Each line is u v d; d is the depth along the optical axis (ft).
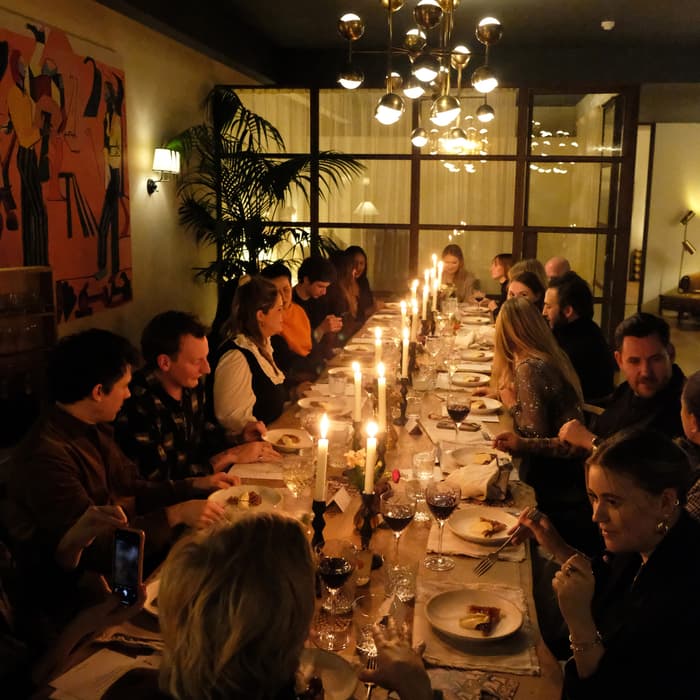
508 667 4.90
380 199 24.21
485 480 7.51
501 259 22.38
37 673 5.00
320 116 23.95
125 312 18.47
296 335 15.42
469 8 18.66
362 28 12.87
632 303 38.55
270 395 10.77
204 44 17.99
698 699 4.41
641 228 37.96
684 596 4.52
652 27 20.53
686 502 5.72
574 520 9.61
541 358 10.22
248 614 3.09
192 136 21.18
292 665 3.24
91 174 16.17
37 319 12.69
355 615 5.46
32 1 13.99
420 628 5.31
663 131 36.81
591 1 17.98
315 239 22.91
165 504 7.63
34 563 6.41
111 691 3.54
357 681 4.57
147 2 14.94
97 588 6.23
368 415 9.61
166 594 3.27
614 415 10.22
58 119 14.78
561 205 24.32
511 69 23.30
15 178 13.47
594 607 5.73
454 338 16.29
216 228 21.54
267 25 20.81
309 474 7.38
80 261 15.87
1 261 13.17
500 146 23.71
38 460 6.52
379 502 6.82
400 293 24.50
